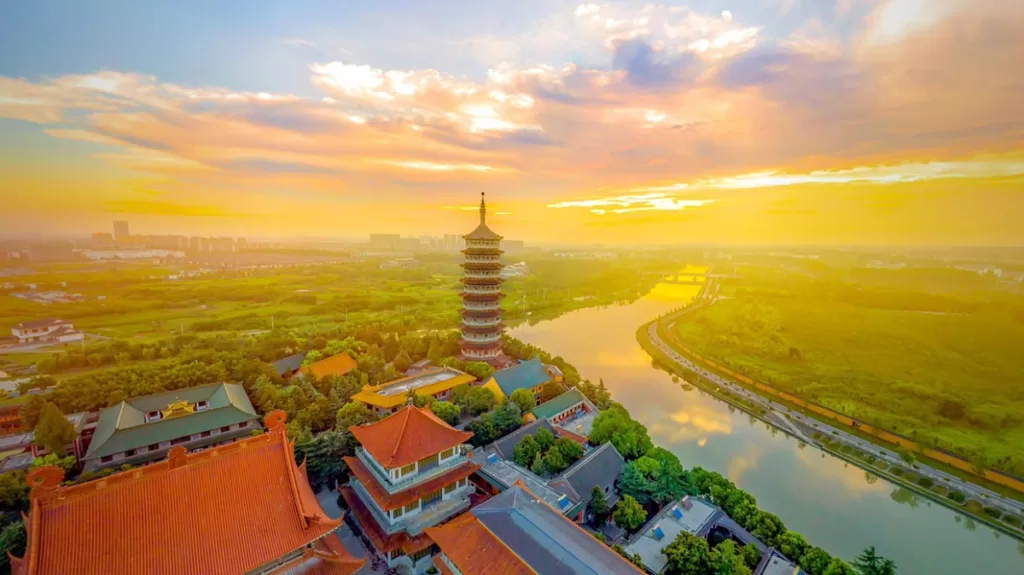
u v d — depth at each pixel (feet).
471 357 389.19
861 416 323.78
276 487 125.08
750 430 331.16
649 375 458.09
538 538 132.46
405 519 163.94
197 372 307.78
